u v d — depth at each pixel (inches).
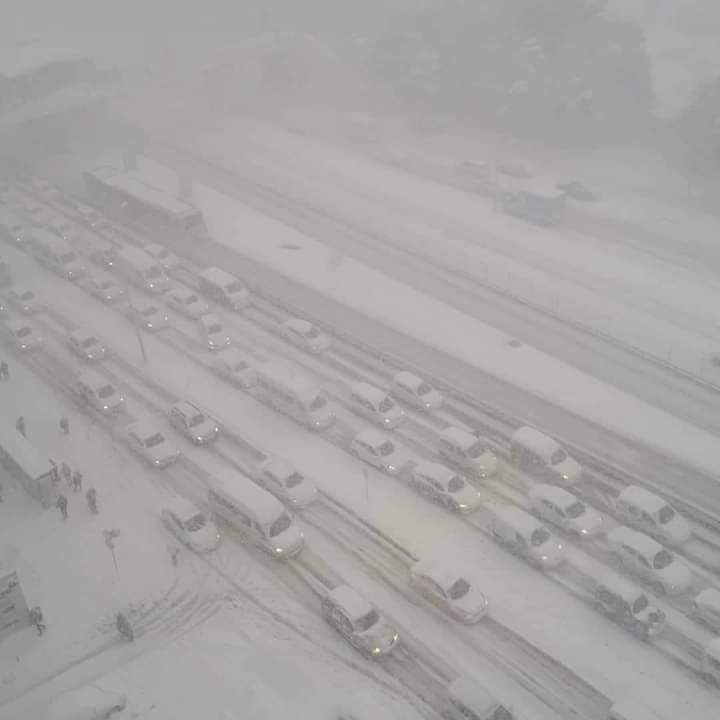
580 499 1732.3
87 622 1475.1
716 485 1749.5
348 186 3235.7
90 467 1860.2
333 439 1929.1
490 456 1802.4
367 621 1409.9
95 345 2253.9
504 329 2317.9
